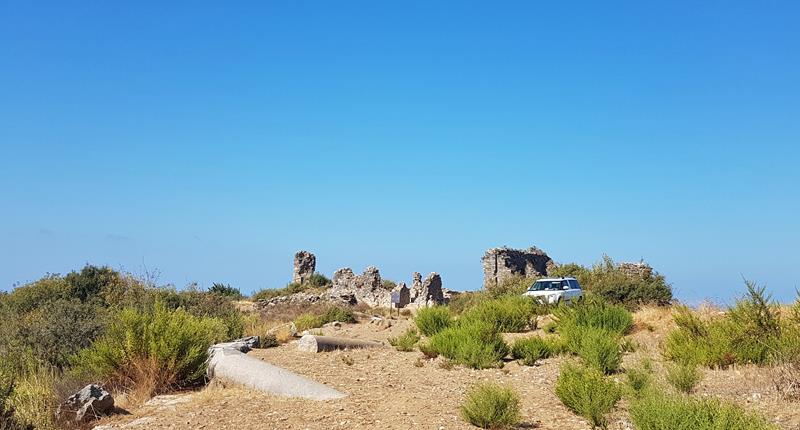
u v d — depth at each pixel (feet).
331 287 191.72
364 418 32.24
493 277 168.66
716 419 26.43
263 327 84.53
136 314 47.44
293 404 35.94
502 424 30.99
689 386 37.42
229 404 36.19
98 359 43.83
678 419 26.94
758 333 46.62
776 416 31.42
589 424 31.73
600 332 55.98
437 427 30.53
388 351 60.34
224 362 43.27
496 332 56.80
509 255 169.17
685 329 53.01
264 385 39.58
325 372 47.11
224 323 72.59
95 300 82.12
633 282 100.37
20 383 38.96
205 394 38.81
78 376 44.62
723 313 58.34
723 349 46.50
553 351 54.60
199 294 88.33
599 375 36.01
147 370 42.65
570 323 65.77
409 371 48.32
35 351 51.29
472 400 32.32
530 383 43.34
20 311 78.43
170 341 43.65
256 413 33.99
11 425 33.01
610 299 98.43
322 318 101.71
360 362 52.90
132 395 39.96
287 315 131.03
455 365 50.88
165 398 39.65
